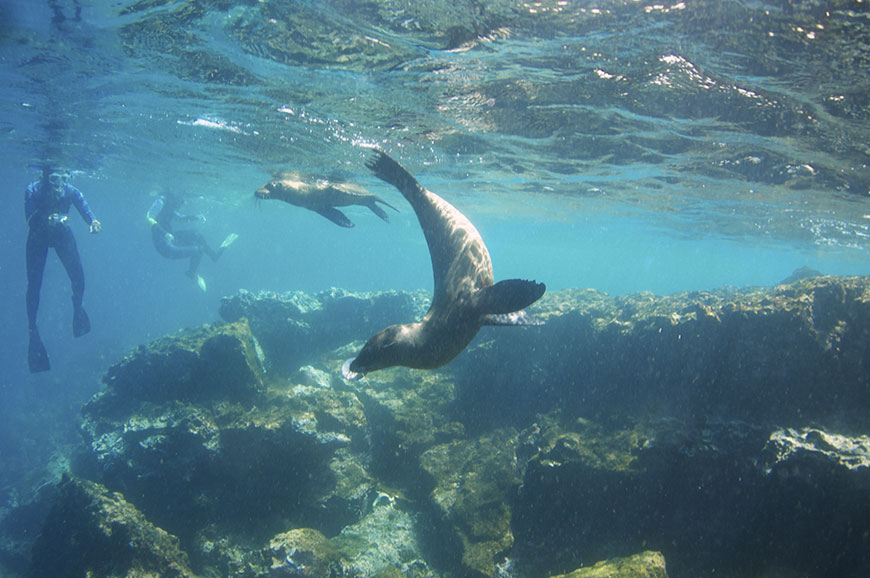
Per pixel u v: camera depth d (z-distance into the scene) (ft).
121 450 35.76
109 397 42.16
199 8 27.45
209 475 34.71
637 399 32.19
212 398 39.37
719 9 22.21
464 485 31.19
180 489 34.27
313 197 29.60
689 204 71.31
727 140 40.52
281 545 25.89
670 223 95.09
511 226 138.82
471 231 14.49
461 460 33.88
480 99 37.22
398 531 30.25
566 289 46.52
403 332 11.82
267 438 33.78
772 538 24.14
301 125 48.29
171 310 215.72
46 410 91.71
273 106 43.39
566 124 41.52
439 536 29.58
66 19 29.63
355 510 31.76
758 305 28.68
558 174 60.95
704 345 29.66
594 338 35.55
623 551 27.02
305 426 33.53
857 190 49.34
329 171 67.56
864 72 25.70
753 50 25.26
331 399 37.47
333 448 33.68
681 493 27.20
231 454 34.83
